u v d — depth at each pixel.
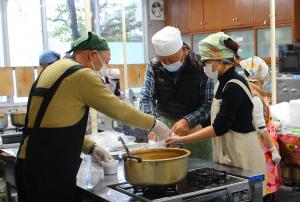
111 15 6.68
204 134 1.88
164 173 1.54
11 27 5.88
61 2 6.18
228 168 1.93
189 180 1.72
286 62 4.72
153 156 1.82
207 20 6.07
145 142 2.42
